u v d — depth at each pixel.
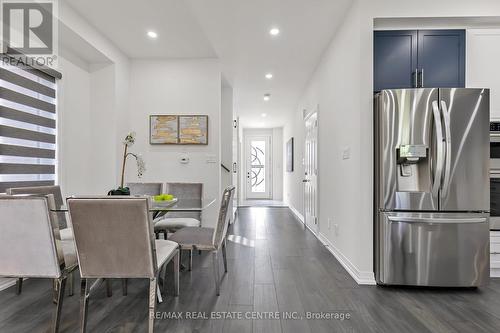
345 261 2.81
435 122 2.22
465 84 2.55
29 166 2.70
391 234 2.30
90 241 1.59
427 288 2.35
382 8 2.43
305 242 3.79
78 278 2.58
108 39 3.39
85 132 3.48
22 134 2.62
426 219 2.24
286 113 7.18
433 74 2.54
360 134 2.43
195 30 3.18
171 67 3.95
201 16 2.82
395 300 2.12
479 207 2.27
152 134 3.94
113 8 2.75
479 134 2.26
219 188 3.98
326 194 3.61
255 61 3.97
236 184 6.77
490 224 2.50
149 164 3.96
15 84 2.54
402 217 2.28
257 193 9.55
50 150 2.95
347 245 2.76
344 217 2.85
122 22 3.02
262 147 9.59
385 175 2.31
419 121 2.27
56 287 1.68
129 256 1.61
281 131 9.48
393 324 1.79
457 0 2.44
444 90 2.26
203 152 3.97
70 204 1.54
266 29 3.08
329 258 3.11
